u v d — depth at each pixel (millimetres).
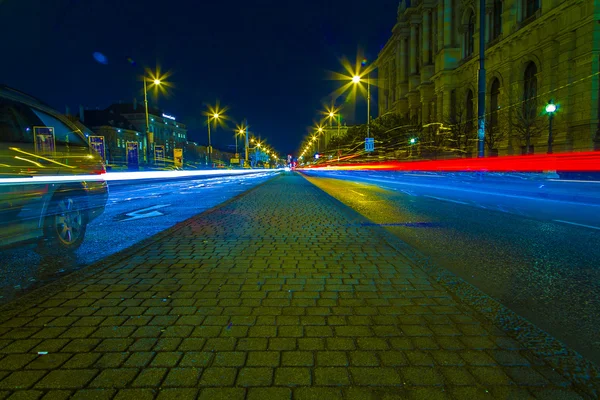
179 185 27391
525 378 2273
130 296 3643
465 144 41219
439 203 12648
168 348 2635
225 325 3006
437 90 53688
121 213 10469
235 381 2244
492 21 42094
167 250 5562
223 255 5266
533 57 33344
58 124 5934
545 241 6434
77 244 5922
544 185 19344
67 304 3436
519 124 31547
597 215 9586
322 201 13164
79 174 5961
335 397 2098
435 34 59750
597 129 27422
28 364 2420
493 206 11797
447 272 4426
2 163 4809
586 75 27750
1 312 3252
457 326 2979
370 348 2633
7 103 5137
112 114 97125
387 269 4566
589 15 26969
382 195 16078
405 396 2105
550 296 3764
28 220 5105
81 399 2070
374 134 63219
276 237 6555
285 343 2709
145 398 2082
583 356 2562
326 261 4938
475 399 2080
